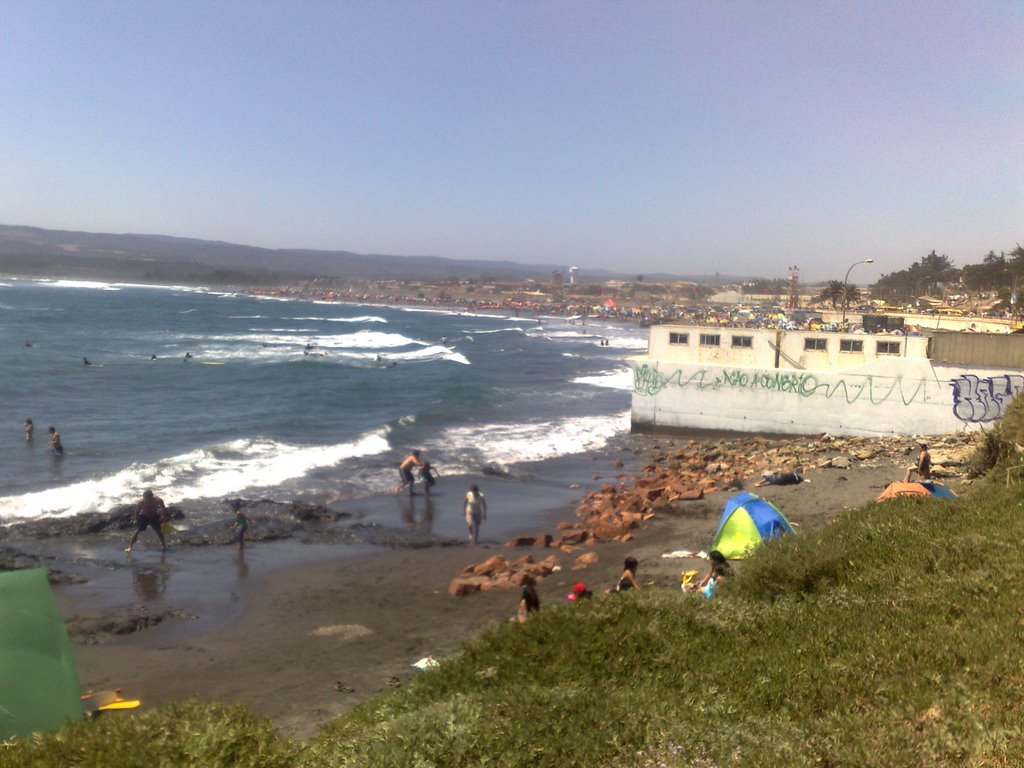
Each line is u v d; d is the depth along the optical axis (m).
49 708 9.85
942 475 24.97
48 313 132.25
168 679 14.40
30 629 10.52
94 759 6.43
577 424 44.62
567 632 9.27
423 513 27.14
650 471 32.47
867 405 33.56
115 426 41.66
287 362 74.25
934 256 166.25
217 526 24.31
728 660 8.21
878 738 6.04
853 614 9.22
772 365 36.00
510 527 25.66
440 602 18.67
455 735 6.43
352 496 29.11
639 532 23.97
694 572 17.70
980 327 51.66
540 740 6.35
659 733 6.40
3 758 6.52
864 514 14.34
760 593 11.00
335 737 7.79
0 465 32.00
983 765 5.53
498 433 41.88
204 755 6.50
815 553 11.26
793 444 33.66
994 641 7.75
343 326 142.88
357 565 21.56
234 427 42.50
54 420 42.69
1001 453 22.55
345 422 45.28
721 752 6.06
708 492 27.94
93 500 26.88
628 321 185.88
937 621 8.66
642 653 8.63
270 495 28.62
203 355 79.94
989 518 12.79
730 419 36.66
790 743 6.12
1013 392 31.11
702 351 37.34
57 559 21.23
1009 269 114.88
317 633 16.75
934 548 11.33
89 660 15.25
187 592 19.36
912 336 33.34
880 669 7.59
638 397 38.66
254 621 17.52
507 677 8.47
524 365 81.19
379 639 16.34
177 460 32.97
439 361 79.94
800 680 7.53
